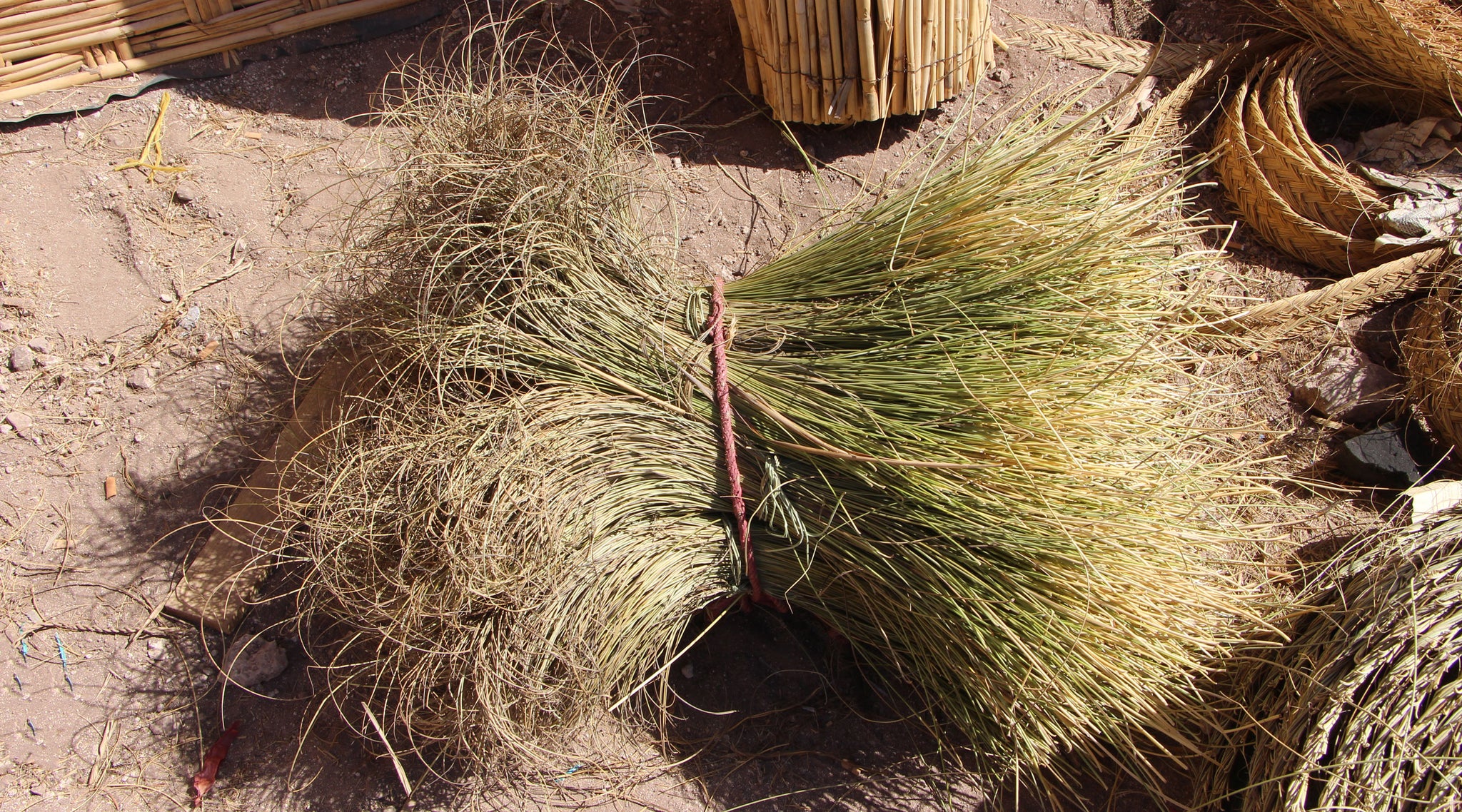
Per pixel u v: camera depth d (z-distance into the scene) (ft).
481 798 3.55
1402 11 4.29
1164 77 4.54
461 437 3.33
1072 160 3.58
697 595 3.53
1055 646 3.26
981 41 4.31
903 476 3.32
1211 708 3.37
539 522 3.27
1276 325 4.05
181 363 3.98
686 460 3.43
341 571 3.36
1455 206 4.06
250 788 3.57
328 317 4.00
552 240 3.47
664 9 4.51
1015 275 3.43
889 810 3.54
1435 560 3.43
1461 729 3.18
